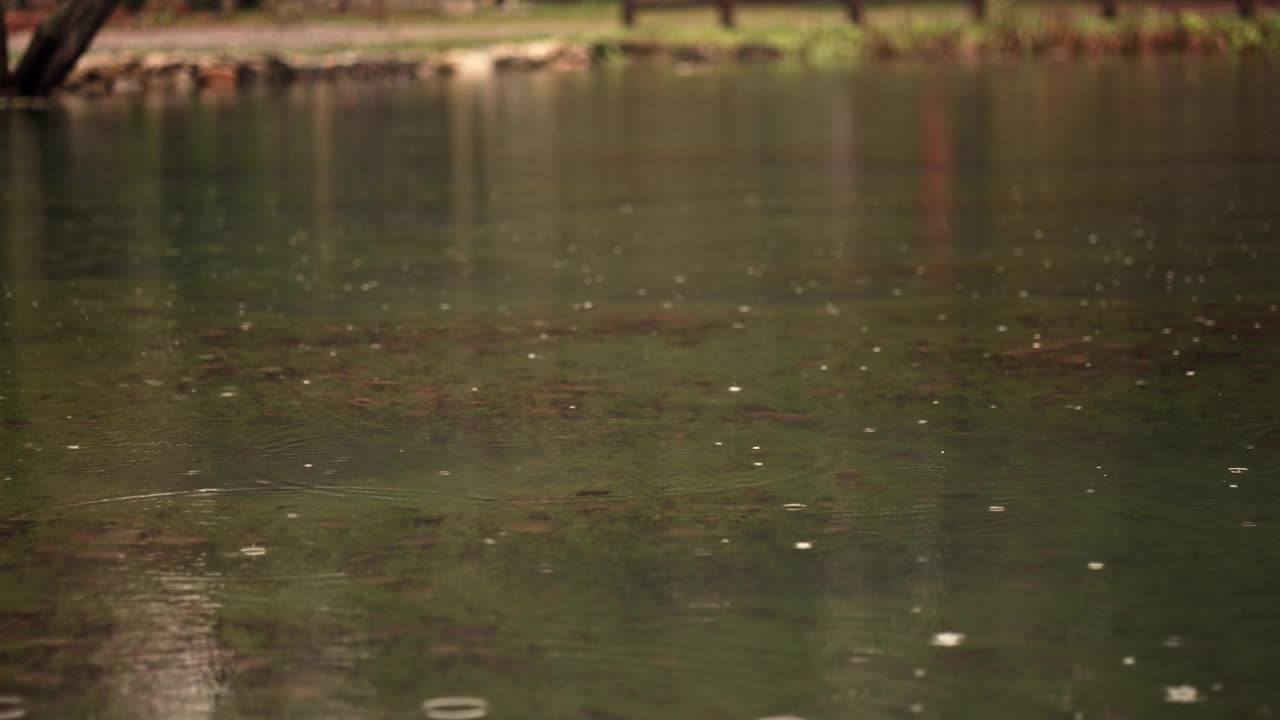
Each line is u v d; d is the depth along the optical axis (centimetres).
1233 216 2267
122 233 2233
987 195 2542
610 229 2233
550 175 2905
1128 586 865
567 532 959
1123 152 3106
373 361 1415
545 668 770
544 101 4541
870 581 876
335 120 4047
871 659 777
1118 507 996
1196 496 1016
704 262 1939
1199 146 3184
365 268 1920
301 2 6912
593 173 2928
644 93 4747
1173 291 1706
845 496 1023
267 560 916
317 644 802
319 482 1063
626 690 746
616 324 1568
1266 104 4047
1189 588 862
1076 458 1102
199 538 955
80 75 4844
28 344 1502
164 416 1234
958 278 1806
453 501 1020
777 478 1062
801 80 5131
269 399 1284
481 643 800
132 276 1877
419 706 732
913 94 4525
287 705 735
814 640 798
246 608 847
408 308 1662
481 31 6488
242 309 1666
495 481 1061
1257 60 5619
